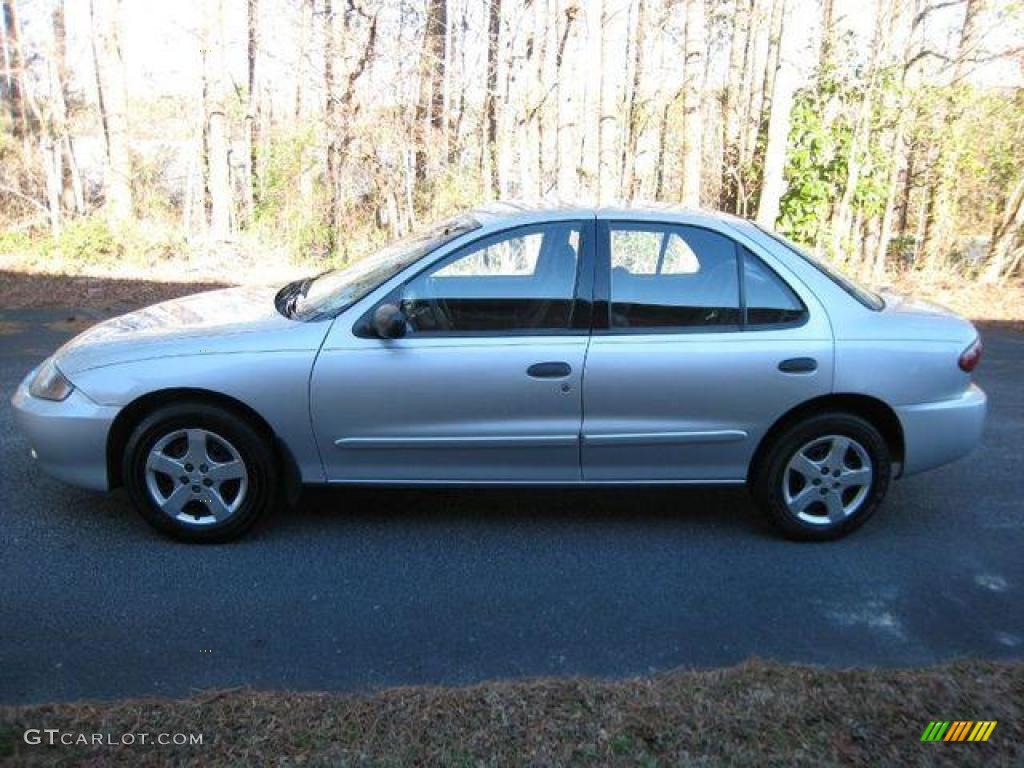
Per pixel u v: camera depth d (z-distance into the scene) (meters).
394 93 13.47
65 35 14.95
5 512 4.68
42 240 13.02
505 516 4.84
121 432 4.30
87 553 4.26
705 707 3.00
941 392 4.50
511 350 4.25
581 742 2.79
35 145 14.41
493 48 13.92
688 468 4.47
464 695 3.06
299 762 2.66
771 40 15.94
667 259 4.41
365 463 4.36
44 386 4.34
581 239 4.38
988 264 13.13
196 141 14.57
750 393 4.35
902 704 3.05
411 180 13.55
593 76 15.24
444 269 4.32
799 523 4.57
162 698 3.11
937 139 13.05
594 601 3.96
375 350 4.23
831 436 4.49
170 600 3.85
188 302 4.95
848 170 12.54
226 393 4.19
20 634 3.56
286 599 3.90
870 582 4.21
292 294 4.94
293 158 13.63
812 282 4.47
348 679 3.32
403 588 4.02
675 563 4.35
